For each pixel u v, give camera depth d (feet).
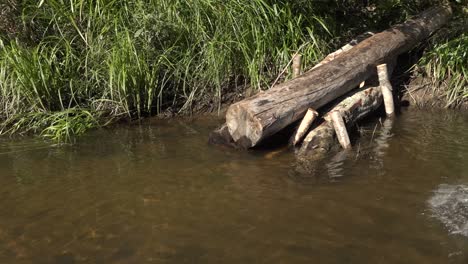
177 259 10.15
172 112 20.99
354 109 18.07
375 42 20.80
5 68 19.44
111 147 17.10
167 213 12.06
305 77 17.30
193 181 13.88
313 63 22.13
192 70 21.34
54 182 14.08
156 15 20.89
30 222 11.84
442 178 13.53
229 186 13.47
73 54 20.65
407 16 25.93
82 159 15.93
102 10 21.13
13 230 11.48
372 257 9.97
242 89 21.83
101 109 20.25
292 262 9.90
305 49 22.44
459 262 9.68
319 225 11.24
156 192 13.24
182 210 12.18
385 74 19.93
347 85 18.43
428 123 18.80
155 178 14.16
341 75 18.16
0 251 10.61
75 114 19.89
